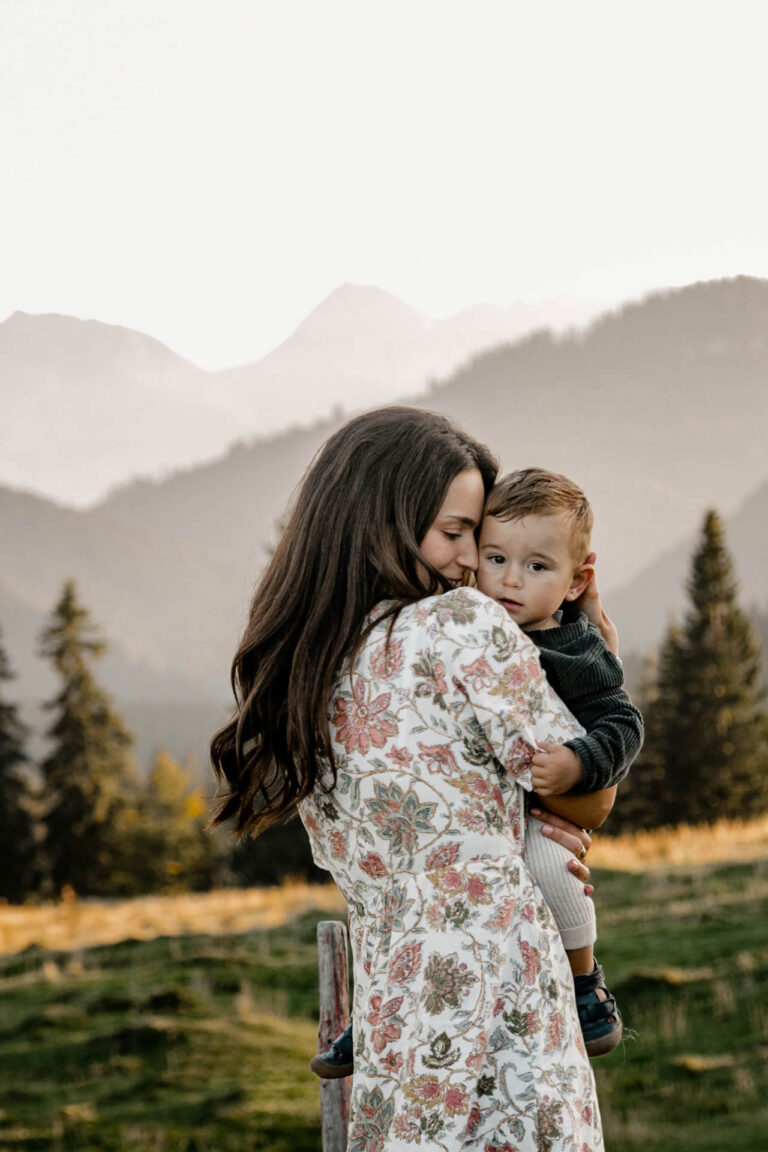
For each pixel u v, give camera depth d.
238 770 2.89
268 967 13.53
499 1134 2.44
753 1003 10.50
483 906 2.52
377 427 2.79
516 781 2.57
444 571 2.79
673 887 15.09
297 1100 9.99
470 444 2.87
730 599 56.03
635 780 54.00
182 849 56.94
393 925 2.56
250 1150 9.22
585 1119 2.53
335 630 2.69
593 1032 2.72
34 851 56.72
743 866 16.00
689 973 11.38
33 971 14.43
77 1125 9.77
